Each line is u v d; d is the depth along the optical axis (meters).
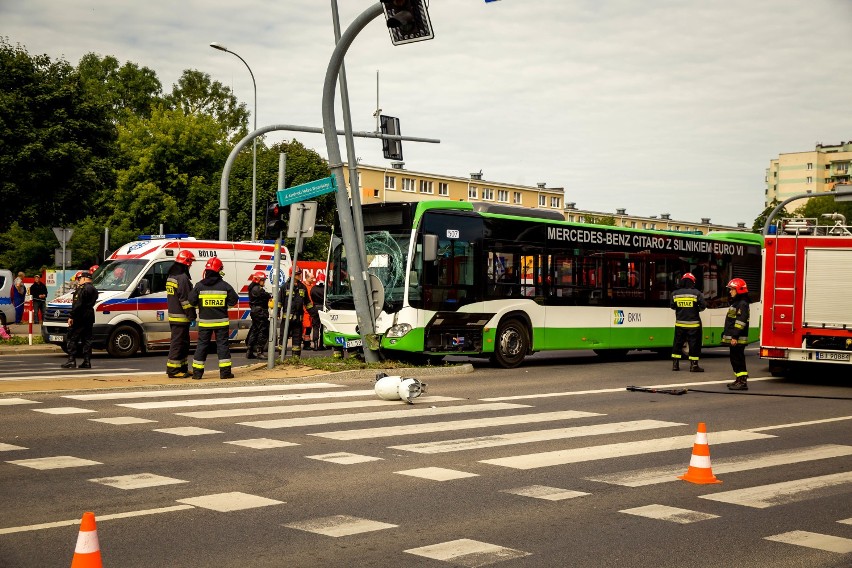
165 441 9.88
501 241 19.34
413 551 5.97
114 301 22.98
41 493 7.43
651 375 18.45
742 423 12.05
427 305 18.00
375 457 9.17
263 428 10.82
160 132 62.62
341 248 19.03
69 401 12.91
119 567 5.53
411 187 86.44
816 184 145.62
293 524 6.59
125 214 62.19
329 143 17.62
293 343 22.03
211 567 5.56
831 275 17.53
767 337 18.06
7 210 33.59
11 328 33.69
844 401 14.69
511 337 19.56
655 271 22.77
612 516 7.00
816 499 7.71
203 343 15.60
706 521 6.91
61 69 35.47
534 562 5.80
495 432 10.84
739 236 25.56
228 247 25.17
